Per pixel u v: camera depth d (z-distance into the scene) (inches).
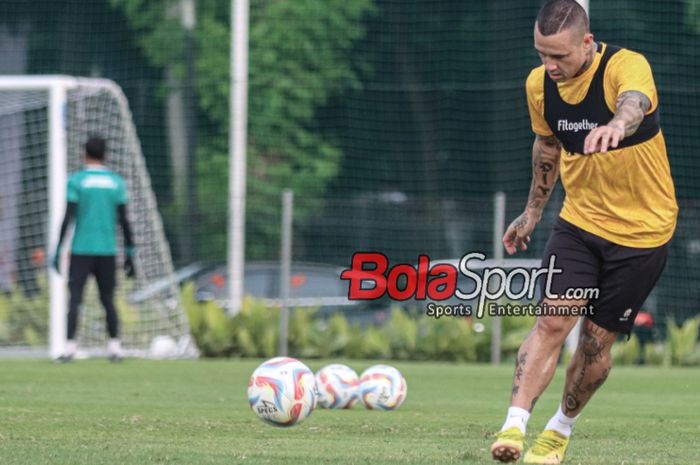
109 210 1866.4
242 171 2224.4
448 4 3949.3
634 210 754.2
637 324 2444.6
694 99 3334.2
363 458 746.2
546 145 799.7
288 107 3858.3
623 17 3457.2
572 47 733.9
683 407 1261.1
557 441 775.1
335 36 3897.6
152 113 3976.4
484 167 3892.7
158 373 1656.0
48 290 2233.0
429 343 2225.6
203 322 2207.2
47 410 1096.2
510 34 3880.4
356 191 3954.2
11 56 3983.8
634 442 897.5
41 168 2365.9
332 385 1143.6
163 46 3969.0
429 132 3949.3
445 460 738.8
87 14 4008.4
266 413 911.0
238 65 2228.1
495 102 3882.9
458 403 1262.3
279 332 2218.3
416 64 3964.1
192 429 936.9
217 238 3747.5
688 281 2795.3
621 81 733.3
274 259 3772.1
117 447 793.6
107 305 1888.5
